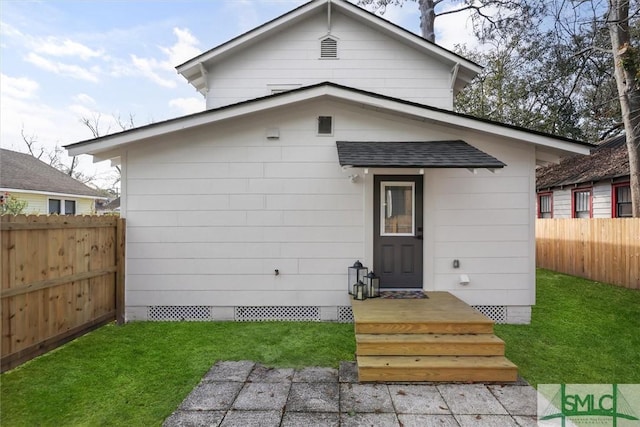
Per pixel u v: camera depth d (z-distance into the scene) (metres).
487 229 5.47
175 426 2.76
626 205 9.43
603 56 9.50
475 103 14.47
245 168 5.50
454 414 2.96
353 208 5.50
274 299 5.51
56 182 16.94
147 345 4.45
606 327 5.20
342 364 3.94
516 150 5.45
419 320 4.04
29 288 3.85
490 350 3.77
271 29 7.70
